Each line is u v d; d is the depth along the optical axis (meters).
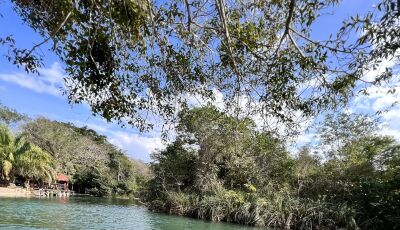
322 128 26.20
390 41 4.01
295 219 20.77
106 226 17.62
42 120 45.50
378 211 19.66
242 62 5.76
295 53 5.38
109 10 4.58
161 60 5.86
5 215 17.73
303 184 25.20
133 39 5.17
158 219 22.34
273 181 25.64
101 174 48.44
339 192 22.84
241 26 5.52
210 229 19.03
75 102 5.85
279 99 5.88
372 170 23.23
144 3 4.95
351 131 25.61
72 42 4.91
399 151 22.64
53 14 4.74
